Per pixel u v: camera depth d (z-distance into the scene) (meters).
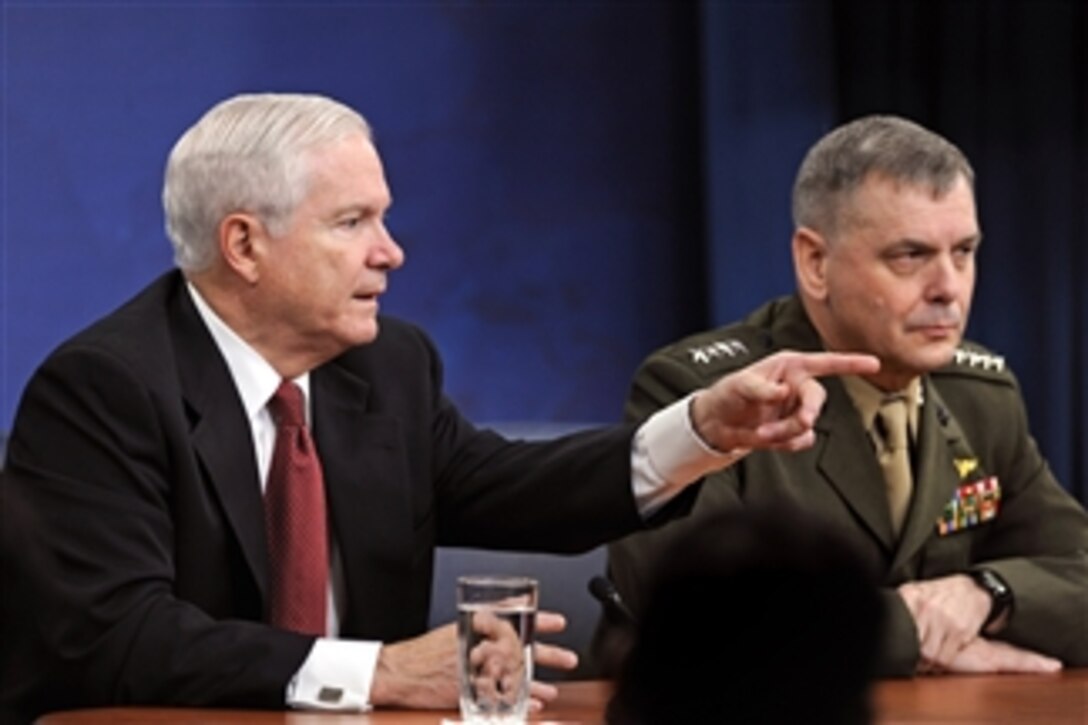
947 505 7.49
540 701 5.30
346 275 6.23
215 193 6.21
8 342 10.42
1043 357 11.25
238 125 6.25
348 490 6.38
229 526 6.03
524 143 11.39
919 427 7.46
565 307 11.47
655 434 6.23
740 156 11.11
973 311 11.34
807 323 7.62
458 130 11.27
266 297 6.22
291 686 5.35
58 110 10.52
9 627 5.86
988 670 6.72
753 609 2.57
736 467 7.30
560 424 10.90
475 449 6.86
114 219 10.62
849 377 7.38
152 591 5.66
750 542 2.59
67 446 5.93
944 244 7.13
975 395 7.75
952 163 7.18
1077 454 11.23
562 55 11.42
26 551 5.79
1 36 10.38
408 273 11.20
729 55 11.10
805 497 7.24
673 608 2.59
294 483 6.23
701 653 2.58
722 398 5.86
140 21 10.63
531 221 11.41
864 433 7.34
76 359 6.04
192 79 10.73
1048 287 11.20
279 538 6.18
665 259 11.59
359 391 6.59
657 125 11.55
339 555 6.35
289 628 6.13
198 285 6.33
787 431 5.75
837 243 7.28
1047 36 11.15
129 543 5.75
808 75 11.11
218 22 10.77
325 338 6.29
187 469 5.99
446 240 11.27
